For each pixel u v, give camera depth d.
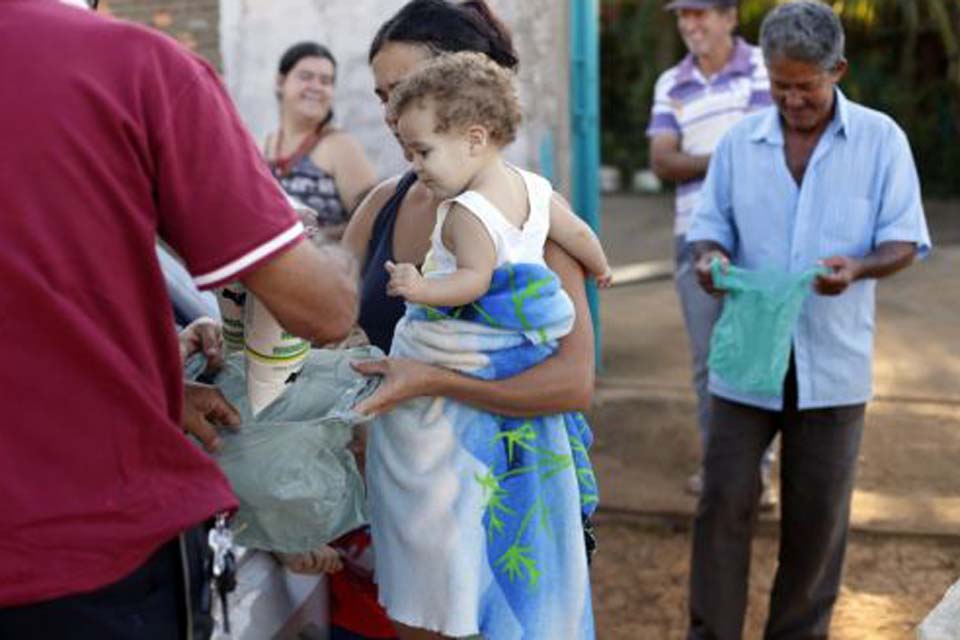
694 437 5.95
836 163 3.59
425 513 2.05
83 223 1.59
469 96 2.00
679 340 7.67
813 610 3.82
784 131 3.65
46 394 1.61
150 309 1.68
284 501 1.97
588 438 2.30
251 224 1.66
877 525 4.94
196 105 1.65
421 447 2.06
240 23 6.11
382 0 5.90
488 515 2.06
